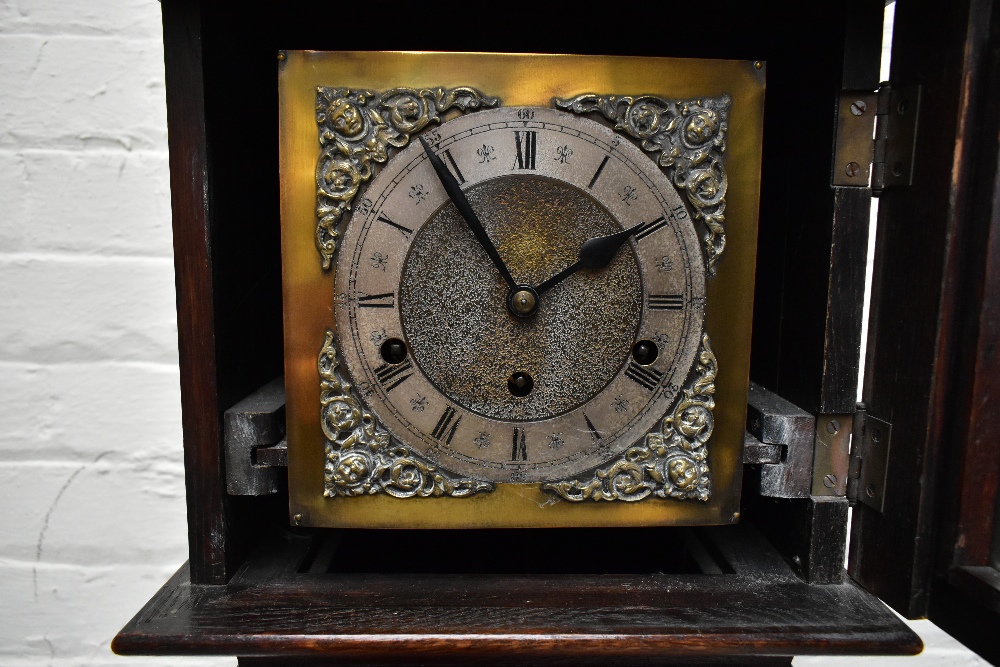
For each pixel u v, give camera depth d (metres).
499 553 0.61
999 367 0.43
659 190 0.46
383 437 0.47
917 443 0.45
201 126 0.44
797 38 0.51
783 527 0.51
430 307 0.46
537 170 0.46
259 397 0.50
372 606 0.45
